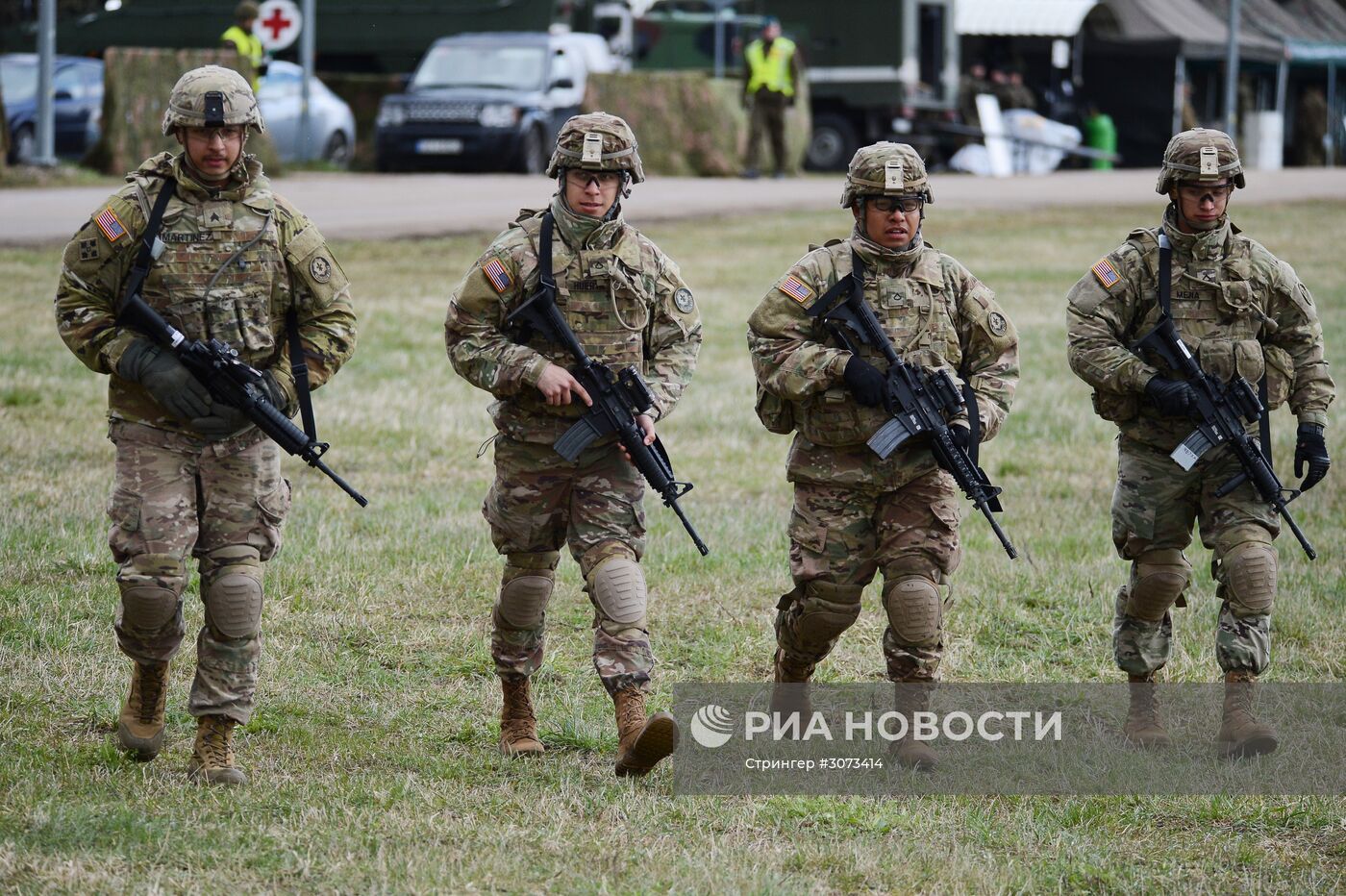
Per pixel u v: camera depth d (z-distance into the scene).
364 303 60.09
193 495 18.84
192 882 15.60
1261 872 17.41
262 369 19.11
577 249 19.55
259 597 18.88
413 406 44.56
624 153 19.36
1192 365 21.12
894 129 114.50
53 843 16.28
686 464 39.25
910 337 20.00
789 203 93.62
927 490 20.05
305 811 17.66
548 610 26.77
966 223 90.12
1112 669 24.92
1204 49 133.00
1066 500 36.50
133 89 89.44
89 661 22.84
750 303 64.56
